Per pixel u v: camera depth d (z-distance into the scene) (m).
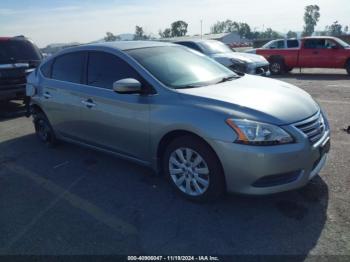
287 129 3.01
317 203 3.36
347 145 4.85
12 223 3.35
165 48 4.45
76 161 4.91
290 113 3.15
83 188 4.04
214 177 3.24
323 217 3.13
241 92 3.52
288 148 2.97
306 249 2.73
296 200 3.44
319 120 3.37
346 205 3.30
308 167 3.11
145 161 3.92
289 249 2.75
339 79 12.09
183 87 3.67
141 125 3.71
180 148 3.46
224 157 3.09
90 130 4.46
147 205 3.55
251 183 3.05
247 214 3.26
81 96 4.43
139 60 3.94
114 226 3.21
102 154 5.12
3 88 7.86
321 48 13.74
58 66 4.97
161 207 3.50
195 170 3.42
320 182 3.76
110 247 2.90
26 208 3.64
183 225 3.16
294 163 3.00
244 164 3.01
